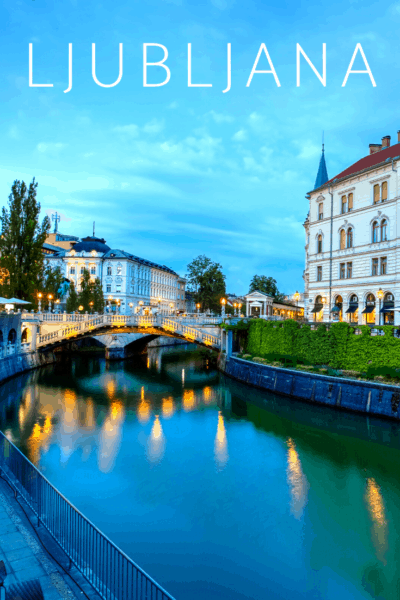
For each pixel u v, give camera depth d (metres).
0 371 40.19
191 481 20.41
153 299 125.31
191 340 52.91
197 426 29.44
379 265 44.78
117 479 20.55
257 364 42.41
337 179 50.75
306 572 13.87
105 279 107.19
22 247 54.97
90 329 51.50
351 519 17.06
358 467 22.02
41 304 59.69
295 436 26.95
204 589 12.97
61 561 10.23
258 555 14.74
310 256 55.53
